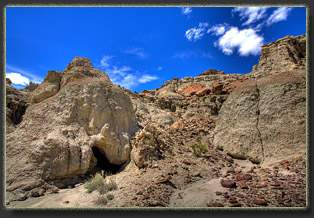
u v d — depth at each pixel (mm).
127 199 5984
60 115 9914
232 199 5508
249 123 11094
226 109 13312
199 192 6480
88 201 6090
